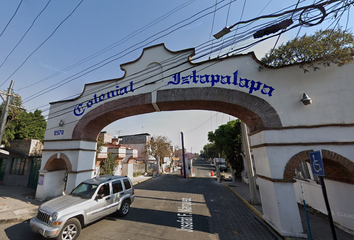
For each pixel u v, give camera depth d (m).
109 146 18.30
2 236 5.18
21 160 13.77
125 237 5.13
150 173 26.91
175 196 11.04
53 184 9.49
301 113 5.81
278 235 5.15
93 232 5.42
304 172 8.33
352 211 5.20
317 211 7.15
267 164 5.77
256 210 7.46
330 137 5.36
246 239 5.04
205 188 14.32
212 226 6.02
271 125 6.00
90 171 9.34
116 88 8.82
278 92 6.25
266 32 4.72
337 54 5.26
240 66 7.02
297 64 6.14
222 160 37.94
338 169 5.61
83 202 5.37
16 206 7.90
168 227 5.90
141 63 8.59
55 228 4.43
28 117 16.84
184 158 24.05
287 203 5.23
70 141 9.09
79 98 9.59
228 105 7.06
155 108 8.55
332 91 5.68
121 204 6.74
